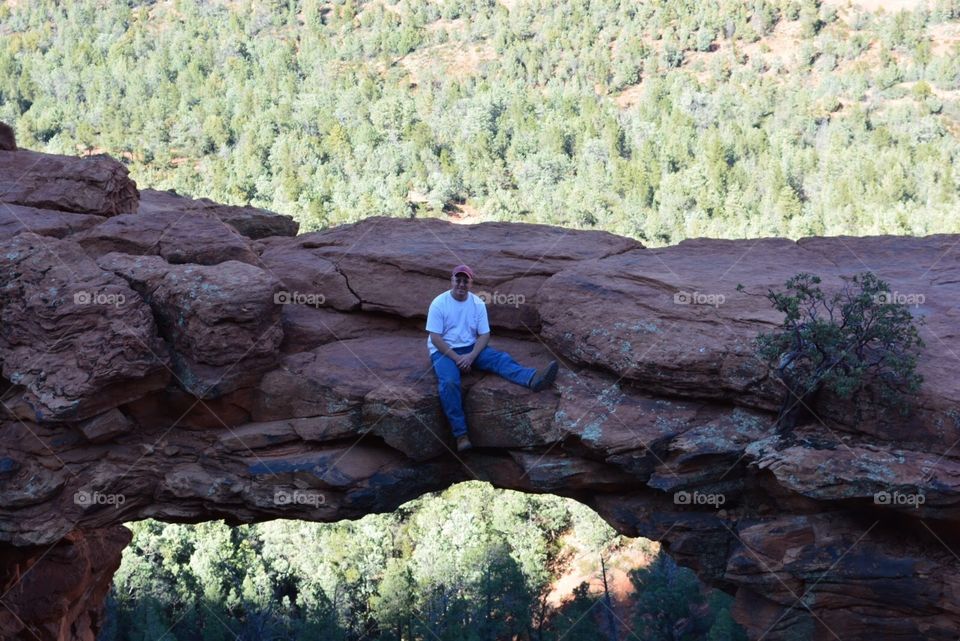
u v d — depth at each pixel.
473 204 87.88
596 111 109.12
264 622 38.25
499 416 8.63
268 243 11.59
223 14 166.38
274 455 8.98
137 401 9.15
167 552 43.25
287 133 104.19
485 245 10.70
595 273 9.48
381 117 109.62
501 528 46.31
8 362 8.91
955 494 6.51
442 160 94.00
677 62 136.75
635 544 45.19
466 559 38.94
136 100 116.69
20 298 9.05
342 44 153.12
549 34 142.88
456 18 162.38
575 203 79.19
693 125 103.31
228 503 9.08
